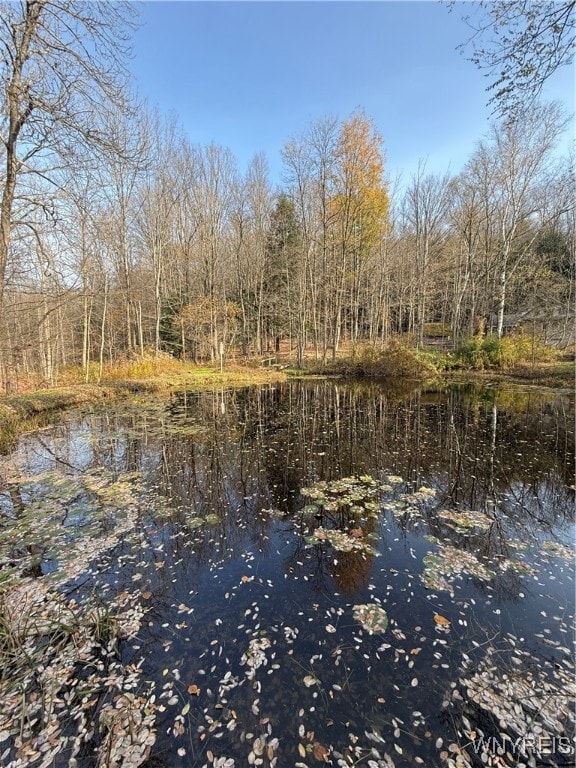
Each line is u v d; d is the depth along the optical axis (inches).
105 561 159.2
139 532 183.6
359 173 772.6
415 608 129.3
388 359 778.2
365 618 124.3
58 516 199.6
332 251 895.7
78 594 137.7
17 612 126.0
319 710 92.4
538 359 713.0
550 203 823.1
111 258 746.2
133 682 100.3
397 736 86.2
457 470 261.4
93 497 224.4
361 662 106.7
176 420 430.0
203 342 931.3
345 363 824.9
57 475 261.1
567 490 228.4
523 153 743.7
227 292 1139.3
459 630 119.0
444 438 339.3
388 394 581.3
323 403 522.6
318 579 146.6
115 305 829.2
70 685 99.6
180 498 223.3
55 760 81.4
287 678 101.4
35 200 307.4
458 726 88.4
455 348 842.2
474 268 948.6
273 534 182.1
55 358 685.9
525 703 94.0
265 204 1112.8
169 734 86.7
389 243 1125.7
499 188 798.5
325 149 792.9
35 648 111.0
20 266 409.4
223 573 150.9
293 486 240.4
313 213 916.6
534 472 256.1
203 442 340.2
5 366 521.0
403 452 303.1
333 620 123.7
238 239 1067.9
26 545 170.9
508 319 944.9
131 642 114.5
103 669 104.5
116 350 868.6
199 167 908.0
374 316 1123.9
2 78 264.1
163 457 299.6
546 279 811.4
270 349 1282.0
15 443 339.9
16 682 99.9
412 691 97.5
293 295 1034.1
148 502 216.8
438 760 81.0
